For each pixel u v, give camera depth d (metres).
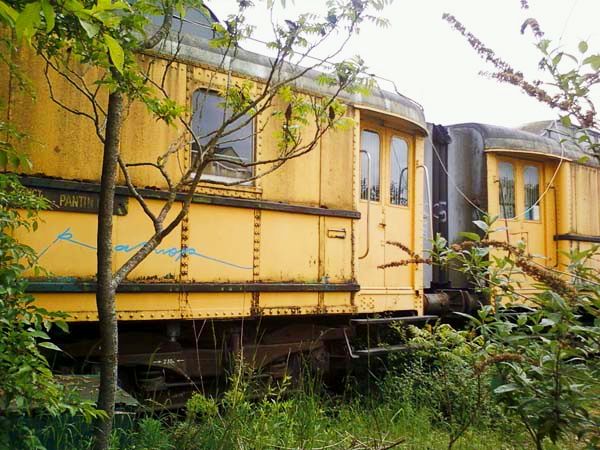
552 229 9.12
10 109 3.84
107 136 2.57
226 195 4.88
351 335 5.99
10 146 2.93
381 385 5.73
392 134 6.72
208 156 2.88
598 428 2.46
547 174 9.14
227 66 5.01
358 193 6.02
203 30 5.10
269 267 5.14
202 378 5.07
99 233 2.55
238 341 5.09
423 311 7.06
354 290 5.79
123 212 4.29
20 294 2.43
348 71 3.30
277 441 3.91
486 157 8.29
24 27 1.40
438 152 8.25
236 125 5.05
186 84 4.73
